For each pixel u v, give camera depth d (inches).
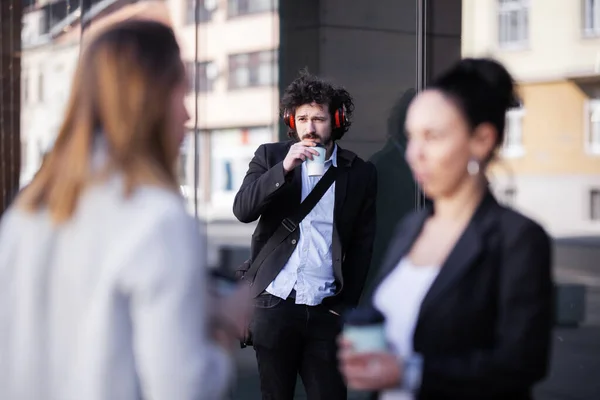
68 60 243.0
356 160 156.2
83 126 74.7
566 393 204.5
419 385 74.1
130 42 75.9
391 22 209.5
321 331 149.6
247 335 152.4
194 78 247.1
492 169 81.7
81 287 71.4
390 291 82.3
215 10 1077.1
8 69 248.2
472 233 77.3
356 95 213.2
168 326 68.8
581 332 217.0
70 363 71.6
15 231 76.2
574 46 454.6
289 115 153.5
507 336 74.3
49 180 76.2
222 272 87.0
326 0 220.8
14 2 248.8
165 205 71.7
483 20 208.2
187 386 68.9
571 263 278.1
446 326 76.1
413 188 204.1
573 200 481.7
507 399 74.9
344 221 152.3
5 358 74.9
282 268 150.6
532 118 469.4
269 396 151.4
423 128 79.0
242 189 154.6
